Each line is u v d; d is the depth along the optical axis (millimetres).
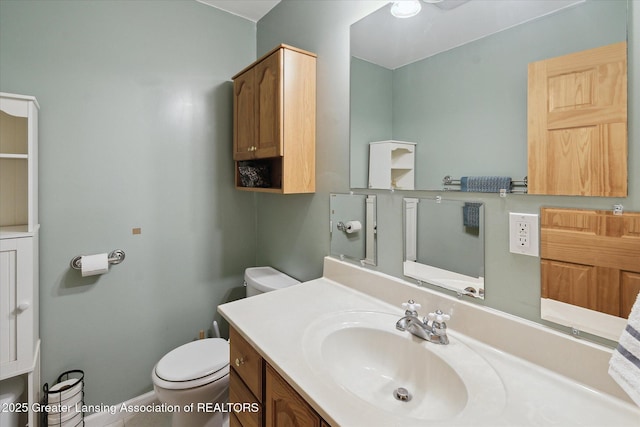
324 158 1531
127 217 1682
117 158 1639
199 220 1936
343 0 1398
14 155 1211
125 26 1635
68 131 1499
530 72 796
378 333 1011
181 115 1837
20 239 1204
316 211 1609
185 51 1834
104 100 1590
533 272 817
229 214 2057
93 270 1513
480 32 898
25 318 1222
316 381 733
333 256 1511
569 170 738
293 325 1020
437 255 1047
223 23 1973
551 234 778
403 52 1125
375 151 1252
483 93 894
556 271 775
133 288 1719
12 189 1400
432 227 1057
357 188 1349
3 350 1188
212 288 2004
